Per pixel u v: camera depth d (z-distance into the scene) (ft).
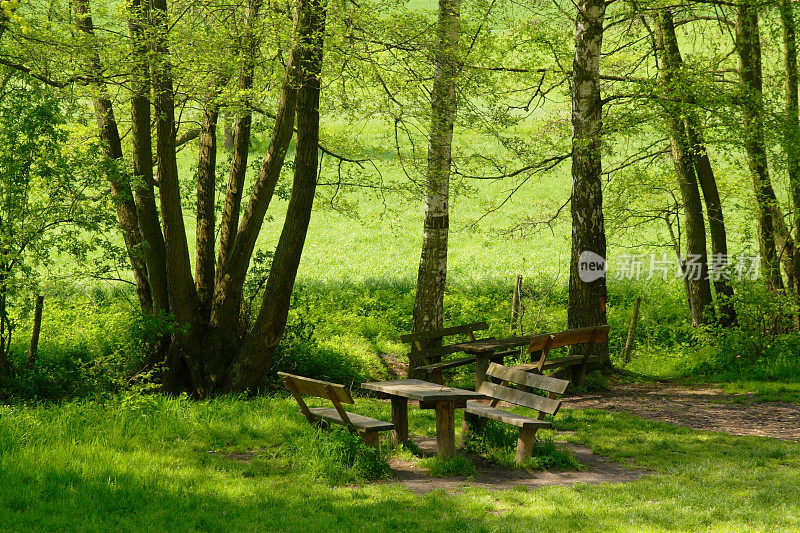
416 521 16.93
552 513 17.31
